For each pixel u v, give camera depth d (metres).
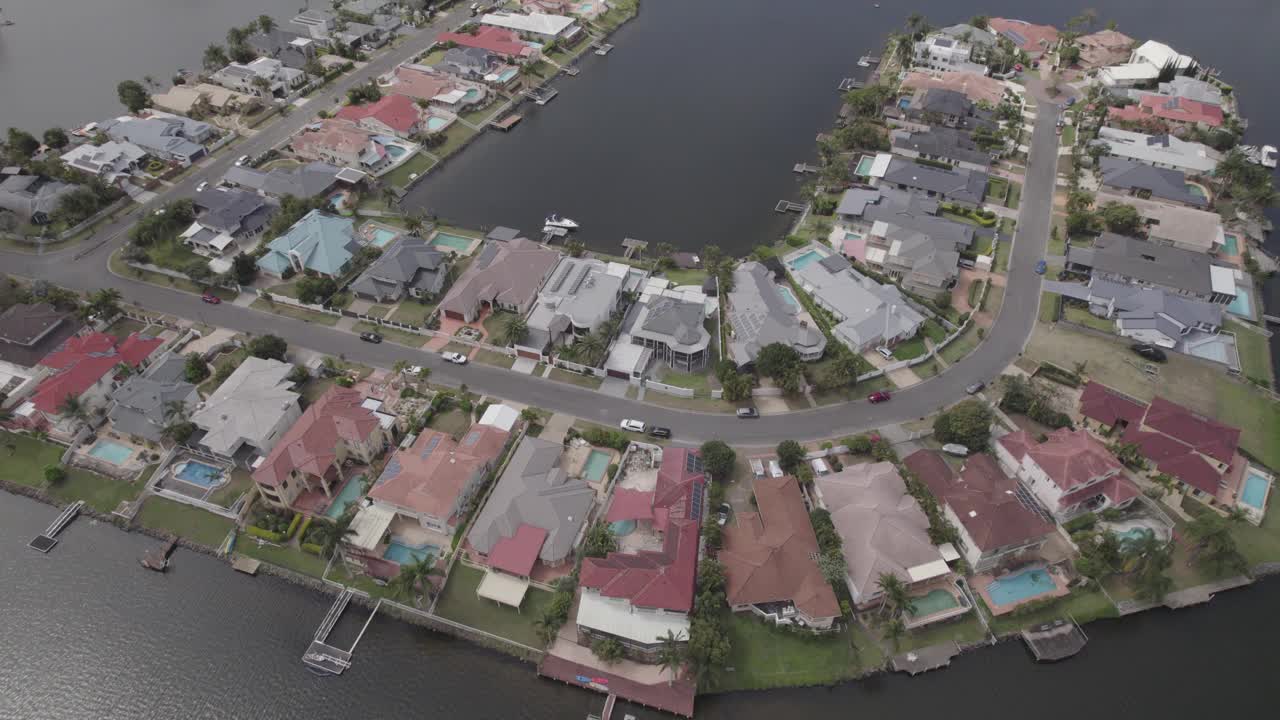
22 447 152.75
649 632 122.50
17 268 193.12
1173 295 184.38
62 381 153.00
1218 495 144.62
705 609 123.00
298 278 194.12
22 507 144.38
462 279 187.75
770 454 153.12
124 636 127.06
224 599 131.75
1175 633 130.00
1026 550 135.75
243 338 176.62
